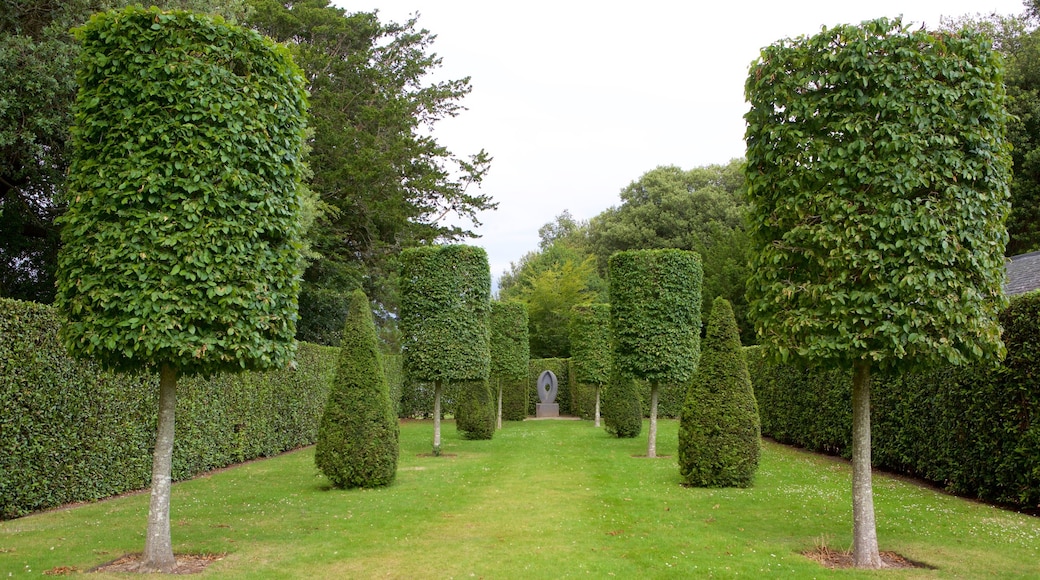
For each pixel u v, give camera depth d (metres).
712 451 10.19
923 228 5.62
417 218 27.78
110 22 5.93
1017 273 13.17
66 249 5.89
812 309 6.05
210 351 5.74
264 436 14.70
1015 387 8.23
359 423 10.30
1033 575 5.61
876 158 5.92
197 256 5.67
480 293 15.31
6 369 7.72
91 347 5.65
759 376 18.84
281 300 6.39
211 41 6.10
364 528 7.49
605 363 22.30
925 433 10.26
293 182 6.72
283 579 5.62
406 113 26.64
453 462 13.45
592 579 5.64
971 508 8.48
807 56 6.31
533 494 9.60
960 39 6.07
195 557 6.29
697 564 6.04
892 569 5.85
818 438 14.77
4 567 5.79
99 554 6.24
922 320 5.60
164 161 5.77
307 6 26.05
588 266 40.12
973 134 5.86
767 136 6.57
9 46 12.91
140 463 10.20
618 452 14.85
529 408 30.27
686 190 42.06
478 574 5.79
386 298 27.38
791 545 6.71
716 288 31.80
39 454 8.24
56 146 14.20
